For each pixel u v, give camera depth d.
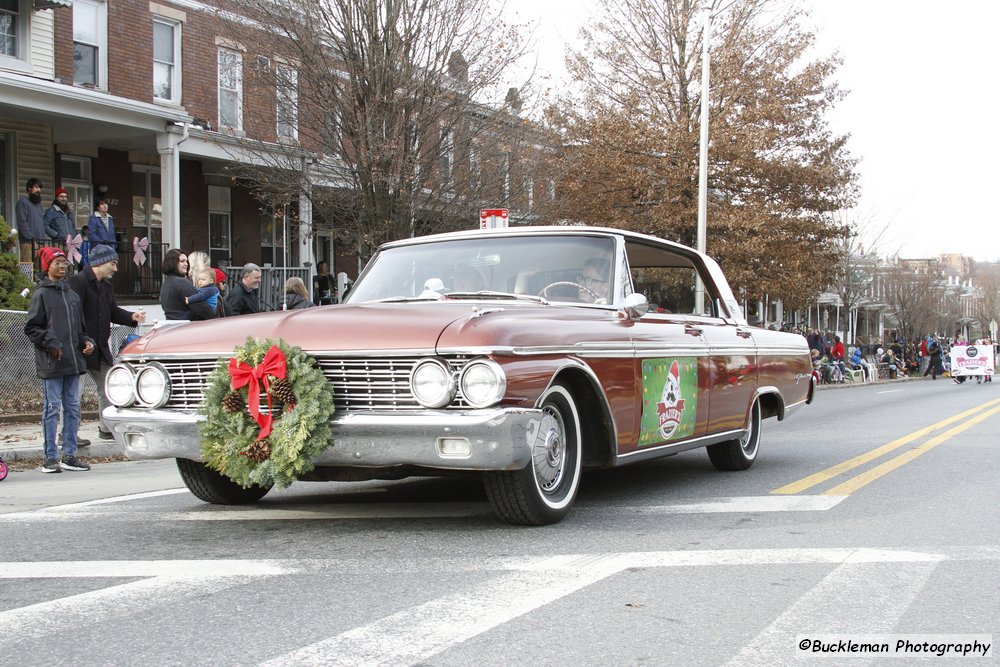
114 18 20.55
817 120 26.23
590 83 26.33
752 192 25.69
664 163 25.53
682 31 25.78
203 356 5.43
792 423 14.05
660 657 3.39
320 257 26.53
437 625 3.71
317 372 5.08
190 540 5.24
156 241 22.27
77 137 19.41
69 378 8.62
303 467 5.04
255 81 17.81
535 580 4.36
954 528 5.65
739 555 4.88
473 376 4.89
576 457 5.74
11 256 14.32
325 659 3.32
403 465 5.07
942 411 16.89
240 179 23.88
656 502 6.50
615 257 6.54
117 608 3.92
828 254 27.50
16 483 7.81
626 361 6.06
